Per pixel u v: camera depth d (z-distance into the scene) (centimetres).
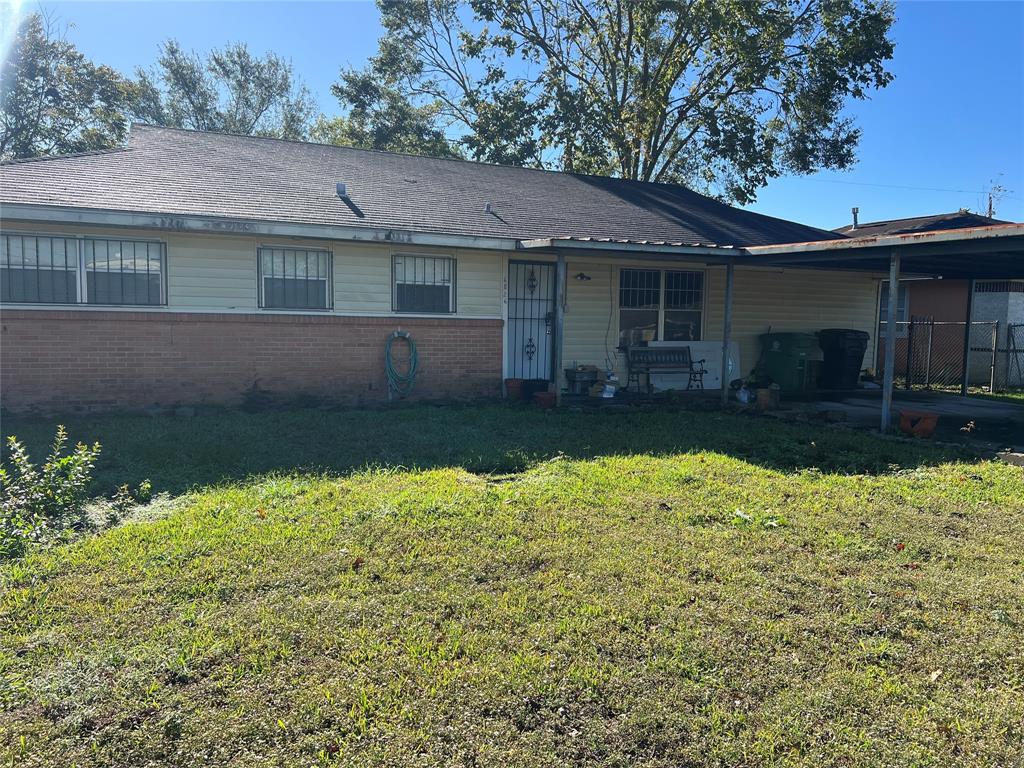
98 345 934
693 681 313
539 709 292
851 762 265
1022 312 1791
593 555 456
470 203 1259
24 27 2570
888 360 939
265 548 457
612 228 1290
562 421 977
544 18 2581
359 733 274
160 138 1241
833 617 376
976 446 853
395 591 397
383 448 771
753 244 1350
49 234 909
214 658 324
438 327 1148
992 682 319
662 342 1385
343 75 2948
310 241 1055
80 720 278
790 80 2342
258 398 1031
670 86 2466
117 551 448
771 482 651
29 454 696
